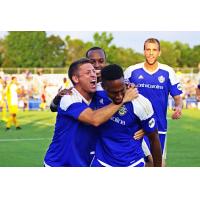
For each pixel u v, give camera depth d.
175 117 10.30
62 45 41.50
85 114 6.85
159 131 10.45
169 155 13.87
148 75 10.45
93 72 7.07
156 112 10.45
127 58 39.50
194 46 41.06
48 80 31.69
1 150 14.71
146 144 9.19
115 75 6.58
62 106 7.05
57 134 7.19
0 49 41.44
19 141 16.59
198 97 10.91
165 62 40.66
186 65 41.12
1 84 25.59
